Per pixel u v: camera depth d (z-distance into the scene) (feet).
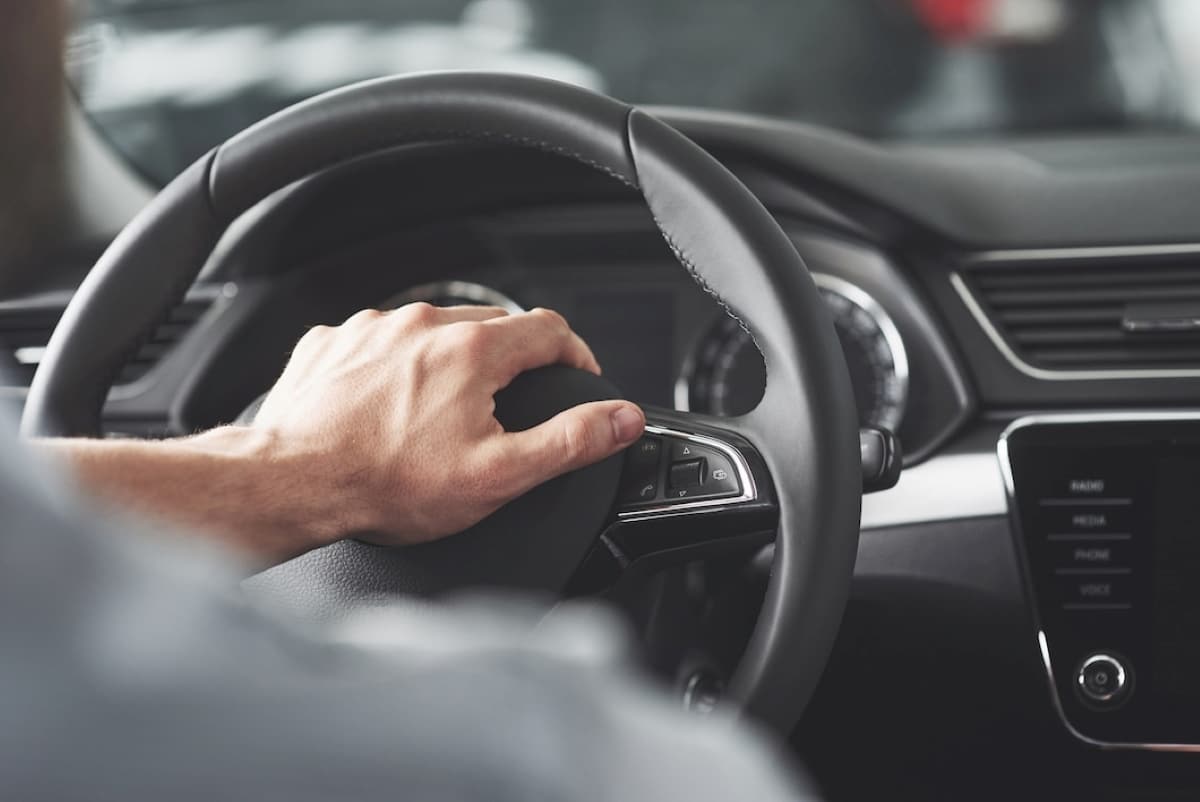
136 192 4.73
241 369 4.32
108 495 1.47
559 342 2.29
